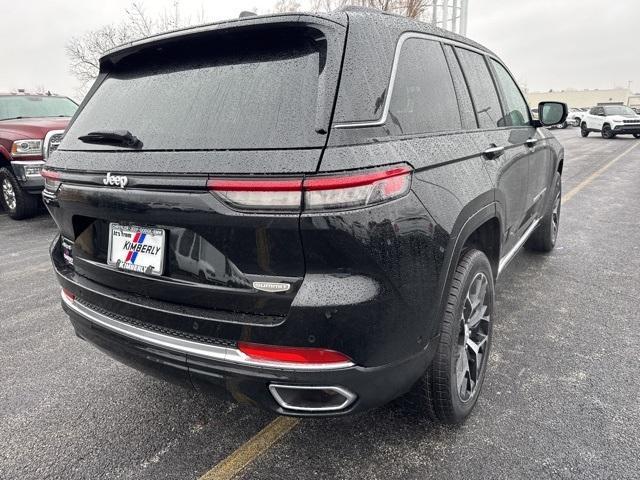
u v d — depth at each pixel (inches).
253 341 67.8
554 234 199.5
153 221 73.2
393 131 73.0
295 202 61.7
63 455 89.2
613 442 87.2
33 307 162.6
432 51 93.7
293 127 65.3
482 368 100.3
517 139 127.2
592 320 137.2
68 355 128.3
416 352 75.0
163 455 88.7
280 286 65.9
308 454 87.6
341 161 62.5
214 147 68.6
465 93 104.2
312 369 66.6
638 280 167.6
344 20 71.9
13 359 126.3
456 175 84.7
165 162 71.2
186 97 77.6
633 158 554.6
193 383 75.2
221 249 68.4
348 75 68.0
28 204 304.2
